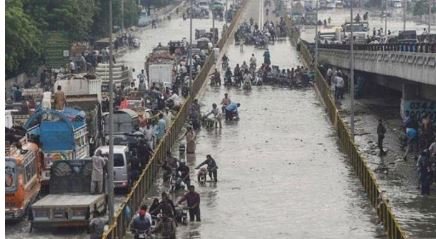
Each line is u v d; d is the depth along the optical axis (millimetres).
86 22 165750
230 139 99875
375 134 102438
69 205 60781
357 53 123688
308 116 115875
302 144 96688
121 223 58406
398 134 101938
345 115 117812
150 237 58500
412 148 89562
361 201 70750
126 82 125938
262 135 102312
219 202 70750
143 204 65312
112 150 60531
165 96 114250
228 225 63688
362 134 102562
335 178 79562
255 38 193125
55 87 90938
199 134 103688
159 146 81312
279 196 72688
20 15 115375
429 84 84625
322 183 77438
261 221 64812
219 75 143875
